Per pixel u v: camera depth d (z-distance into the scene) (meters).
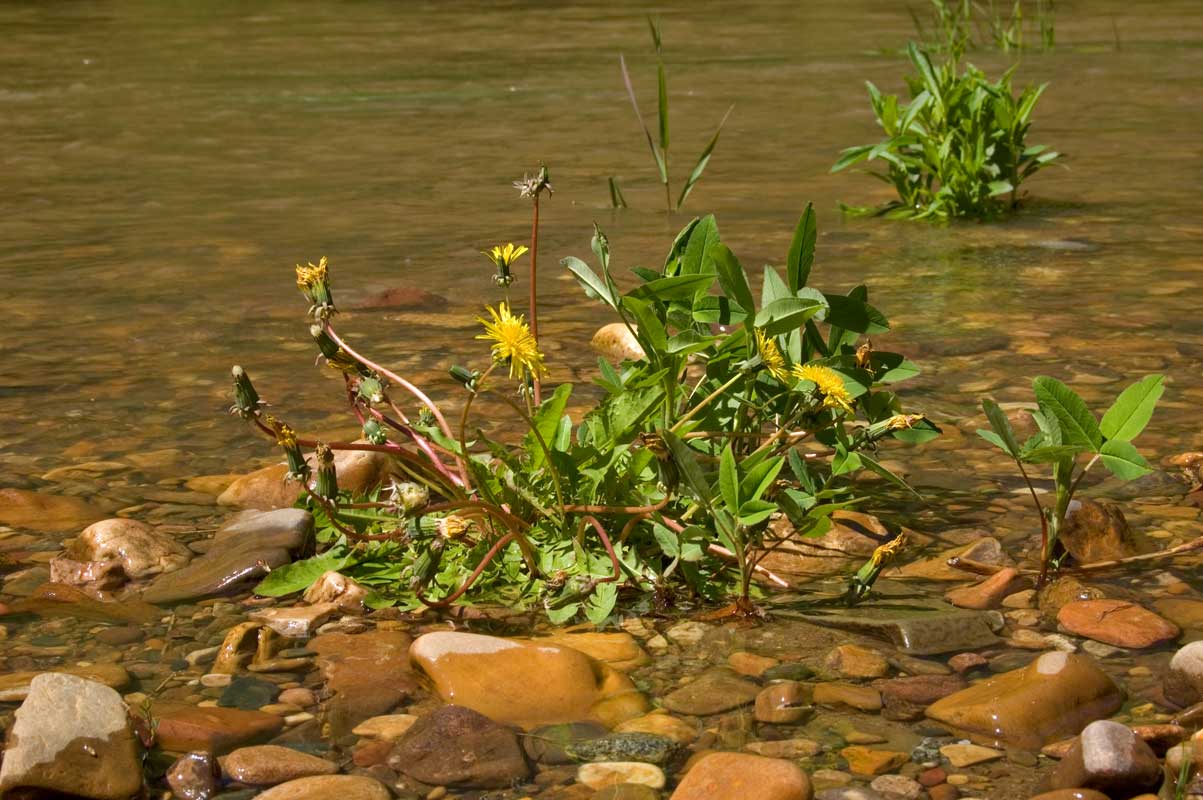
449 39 14.09
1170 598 2.38
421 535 2.34
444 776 1.85
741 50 12.91
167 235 5.77
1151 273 4.93
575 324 4.31
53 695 1.88
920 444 3.20
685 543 2.38
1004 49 12.86
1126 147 7.84
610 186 6.38
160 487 2.97
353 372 2.52
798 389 2.58
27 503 2.84
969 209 6.10
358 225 5.93
